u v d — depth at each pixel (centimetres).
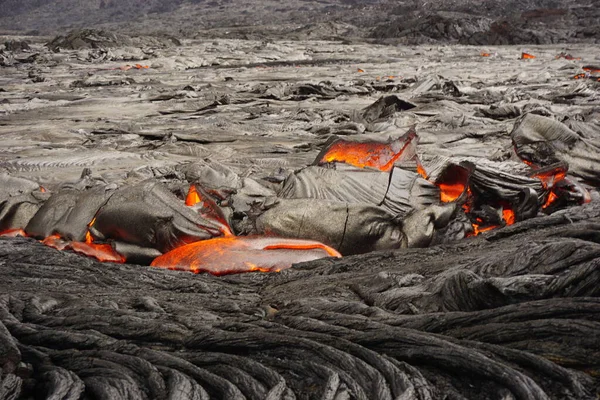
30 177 925
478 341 334
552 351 315
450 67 2938
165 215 632
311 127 1359
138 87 2212
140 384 318
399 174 707
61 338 369
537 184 758
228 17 7569
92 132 1331
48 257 578
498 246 550
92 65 3175
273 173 889
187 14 8138
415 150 777
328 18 6806
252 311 436
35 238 671
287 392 309
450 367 314
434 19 4997
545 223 629
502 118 1442
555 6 6078
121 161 1034
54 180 906
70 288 497
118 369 328
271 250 623
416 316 372
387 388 301
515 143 899
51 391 312
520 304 350
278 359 336
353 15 6925
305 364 327
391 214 658
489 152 1070
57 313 420
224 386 311
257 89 1997
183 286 532
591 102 1623
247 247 625
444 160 773
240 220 671
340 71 2792
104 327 386
